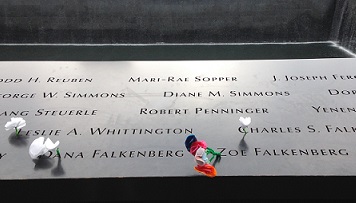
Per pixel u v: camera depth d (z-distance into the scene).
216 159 1.95
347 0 5.82
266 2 6.06
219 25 6.23
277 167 1.89
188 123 2.21
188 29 6.26
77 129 2.17
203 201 2.14
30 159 1.96
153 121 2.24
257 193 1.91
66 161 1.94
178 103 2.40
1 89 2.55
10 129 2.16
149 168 1.90
